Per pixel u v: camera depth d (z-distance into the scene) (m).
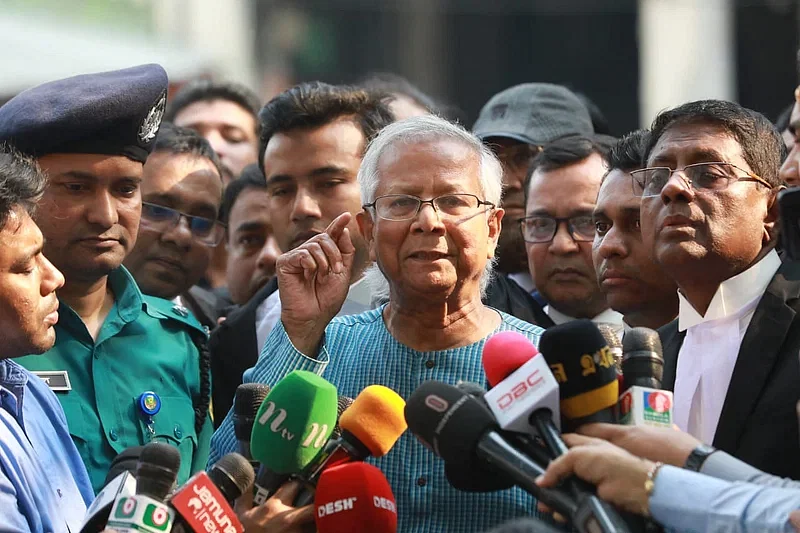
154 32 18.33
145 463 4.40
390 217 5.32
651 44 22.97
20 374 5.50
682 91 22.45
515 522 3.56
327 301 5.60
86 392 6.24
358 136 7.29
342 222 5.67
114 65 14.74
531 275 7.45
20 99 6.34
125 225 6.39
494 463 4.31
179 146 7.76
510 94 8.23
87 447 6.11
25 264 5.17
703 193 5.31
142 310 6.61
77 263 6.25
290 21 24.42
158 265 7.58
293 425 4.66
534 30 24.70
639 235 6.25
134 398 6.31
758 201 5.37
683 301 5.59
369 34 25.06
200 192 7.71
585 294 6.90
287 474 4.81
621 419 4.53
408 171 5.32
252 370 5.66
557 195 6.91
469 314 5.49
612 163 6.41
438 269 5.25
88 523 4.58
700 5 21.92
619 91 23.94
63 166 6.23
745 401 5.13
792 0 20.23
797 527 3.91
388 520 4.65
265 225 8.46
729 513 4.04
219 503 4.39
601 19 24.06
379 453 4.78
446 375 5.41
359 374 5.51
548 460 4.28
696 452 4.29
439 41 25.23
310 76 24.84
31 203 5.26
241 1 22.92
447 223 5.27
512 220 7.76
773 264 5.46
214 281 9.98
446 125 5.49
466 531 5.16
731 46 21.33
